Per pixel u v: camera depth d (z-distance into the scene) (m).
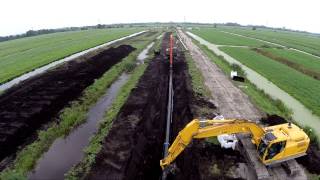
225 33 133.00
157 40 86.56
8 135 21.83
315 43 106.75
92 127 24.73
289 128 16.95
